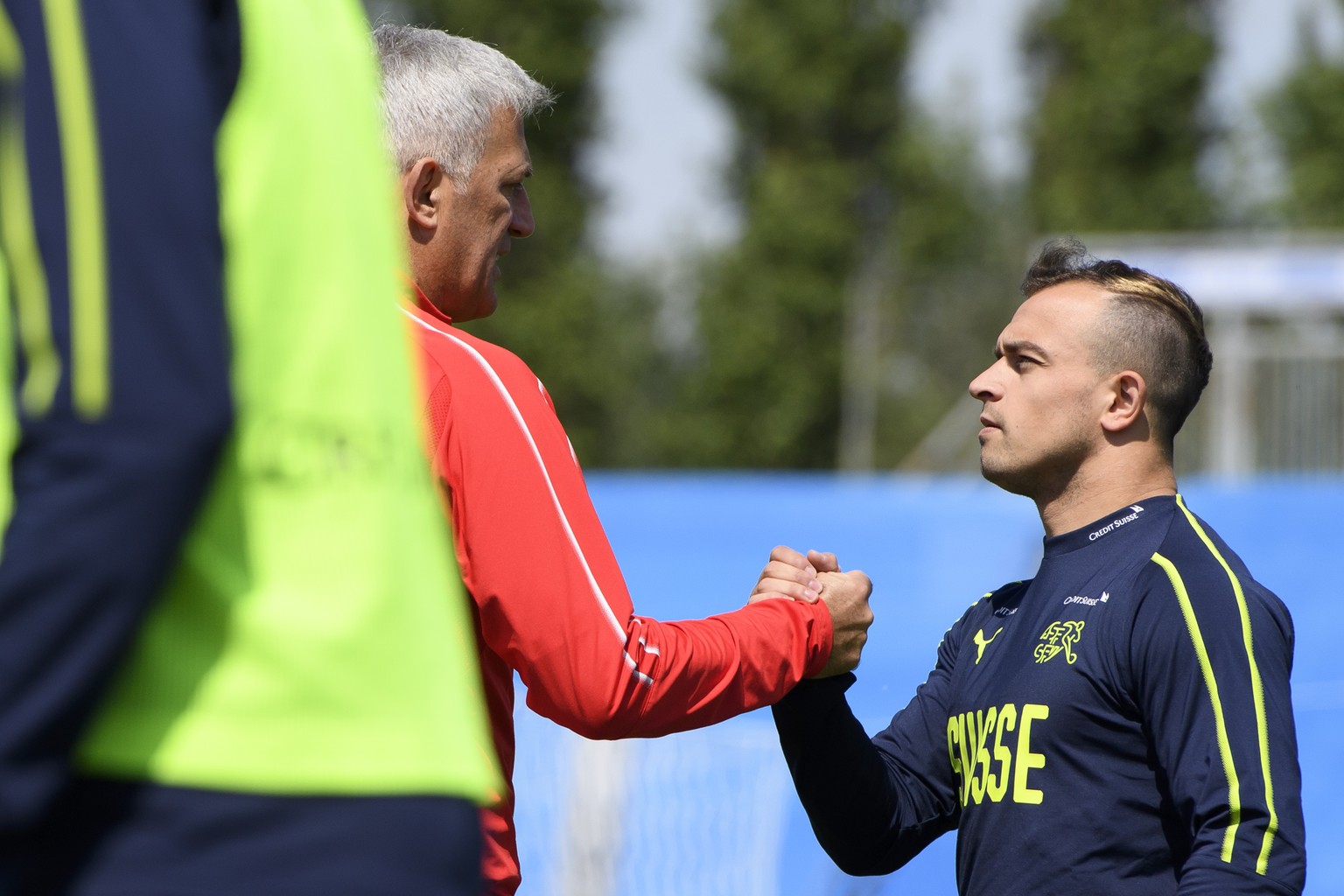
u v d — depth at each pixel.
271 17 4.36
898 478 74.38
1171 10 103.81
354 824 4.10
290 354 4.21
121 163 3.79
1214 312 56.59
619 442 99.81
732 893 22.69
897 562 42.16
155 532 3.69
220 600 4.04
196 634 4.06
